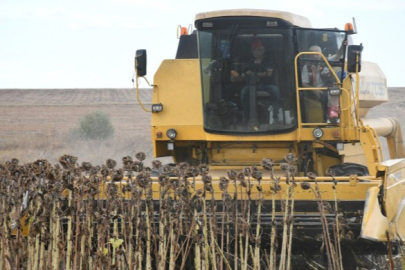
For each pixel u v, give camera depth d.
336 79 19.80
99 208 11.30
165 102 21.61
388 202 15.20
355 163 22.30
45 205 11.38
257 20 20.30
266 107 20.72
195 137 21.34
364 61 27.27
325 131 20.25
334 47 20.67
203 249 11.88
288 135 20.59
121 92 155.12
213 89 20.94
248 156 21.39
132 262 11.78
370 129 19.48
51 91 156.62
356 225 16.16
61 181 11.35
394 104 105.50
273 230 11.73
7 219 11.21
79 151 60.91
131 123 102.69
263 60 20.67
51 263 11.48
